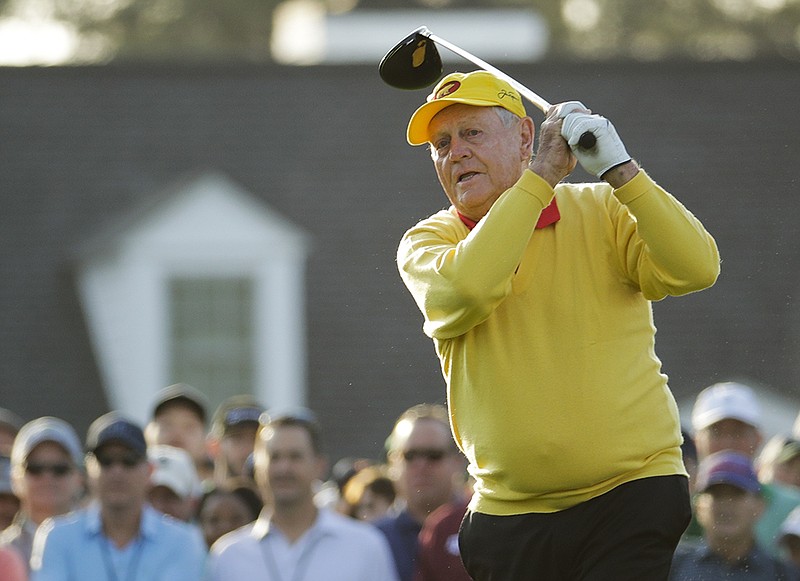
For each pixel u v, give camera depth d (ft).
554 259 36.04
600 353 35.55
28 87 177.37
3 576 64.28
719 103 178.09
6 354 156.66
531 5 298.35
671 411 36.24
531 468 35.65
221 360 155.84
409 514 70.79
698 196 169.89
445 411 78.18
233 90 177.37
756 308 160.97
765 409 153.69
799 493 75.66
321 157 170.09
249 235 157.48
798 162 172.86
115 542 63.77
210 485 82.43
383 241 162.50
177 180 165.58
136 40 307.17
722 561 62.90
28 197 167.22
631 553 35.40
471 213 36.99
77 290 159.63
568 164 35.04
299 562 64.23
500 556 36.73
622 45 302.04
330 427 151.74
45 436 73.36
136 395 153.69
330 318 157.58
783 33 301.22
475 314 34.73
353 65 179.73
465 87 36.70
